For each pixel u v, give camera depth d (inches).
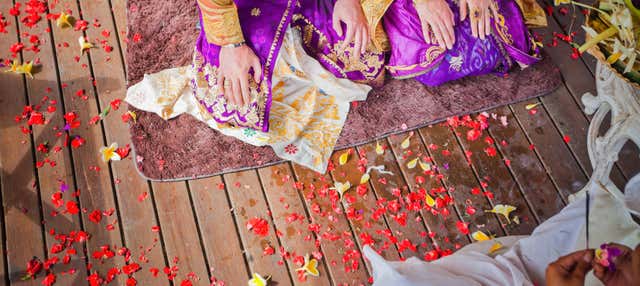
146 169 78.3
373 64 79.7
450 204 77.2
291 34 74.0
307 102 81.3
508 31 77.9
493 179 79.1
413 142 81.5
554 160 80.7
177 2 92.0
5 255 72.1
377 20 73.4
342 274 72.5
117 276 71.6
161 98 81.9
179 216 76.0
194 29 89.7
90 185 77.4
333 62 78.1
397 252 74.0
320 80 79.4
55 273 71.3
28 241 73.0
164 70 84.7
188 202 77.0
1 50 86.6
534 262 59.8
